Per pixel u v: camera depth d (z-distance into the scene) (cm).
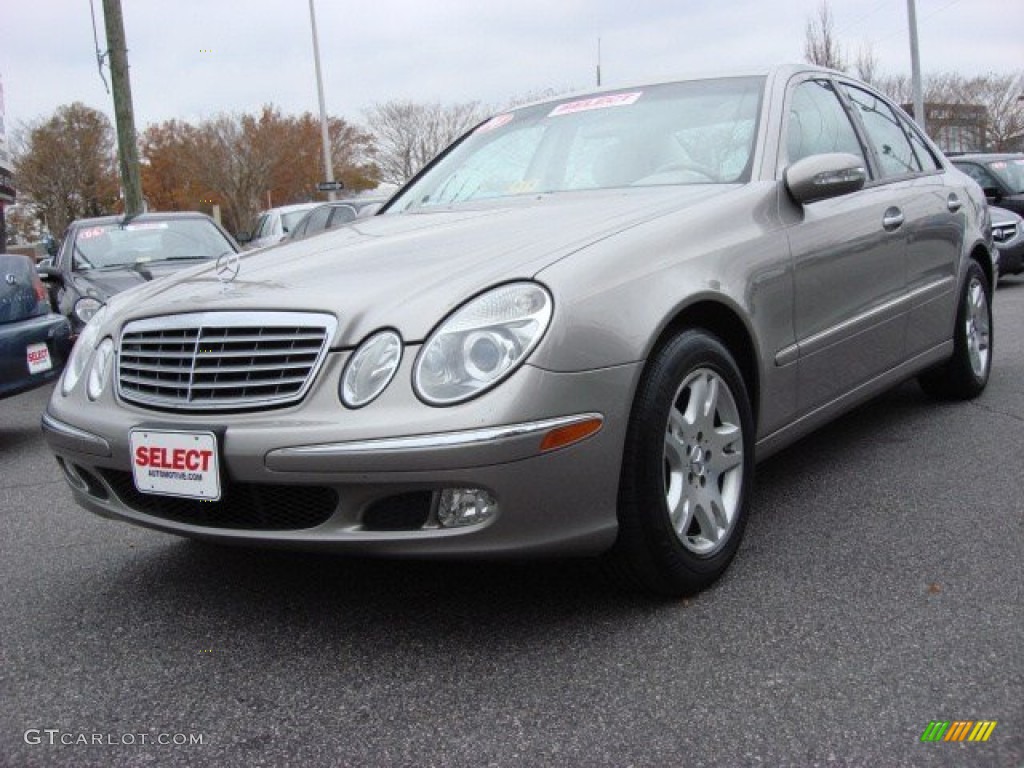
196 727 233
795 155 361
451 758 214
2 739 231
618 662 250
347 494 243
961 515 345
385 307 253
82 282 795
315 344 254
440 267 269
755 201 325
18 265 594
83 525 399
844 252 361
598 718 225
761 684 236
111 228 909
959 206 482
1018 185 1228
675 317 277
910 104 4166
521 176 386
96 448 283
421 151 4078
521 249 271
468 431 233
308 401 250
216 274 309
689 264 285
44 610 308
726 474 301
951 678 233
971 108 4319
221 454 252
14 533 394
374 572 320
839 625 264
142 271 831
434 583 307
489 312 245
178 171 4366
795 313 331
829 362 356
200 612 299
